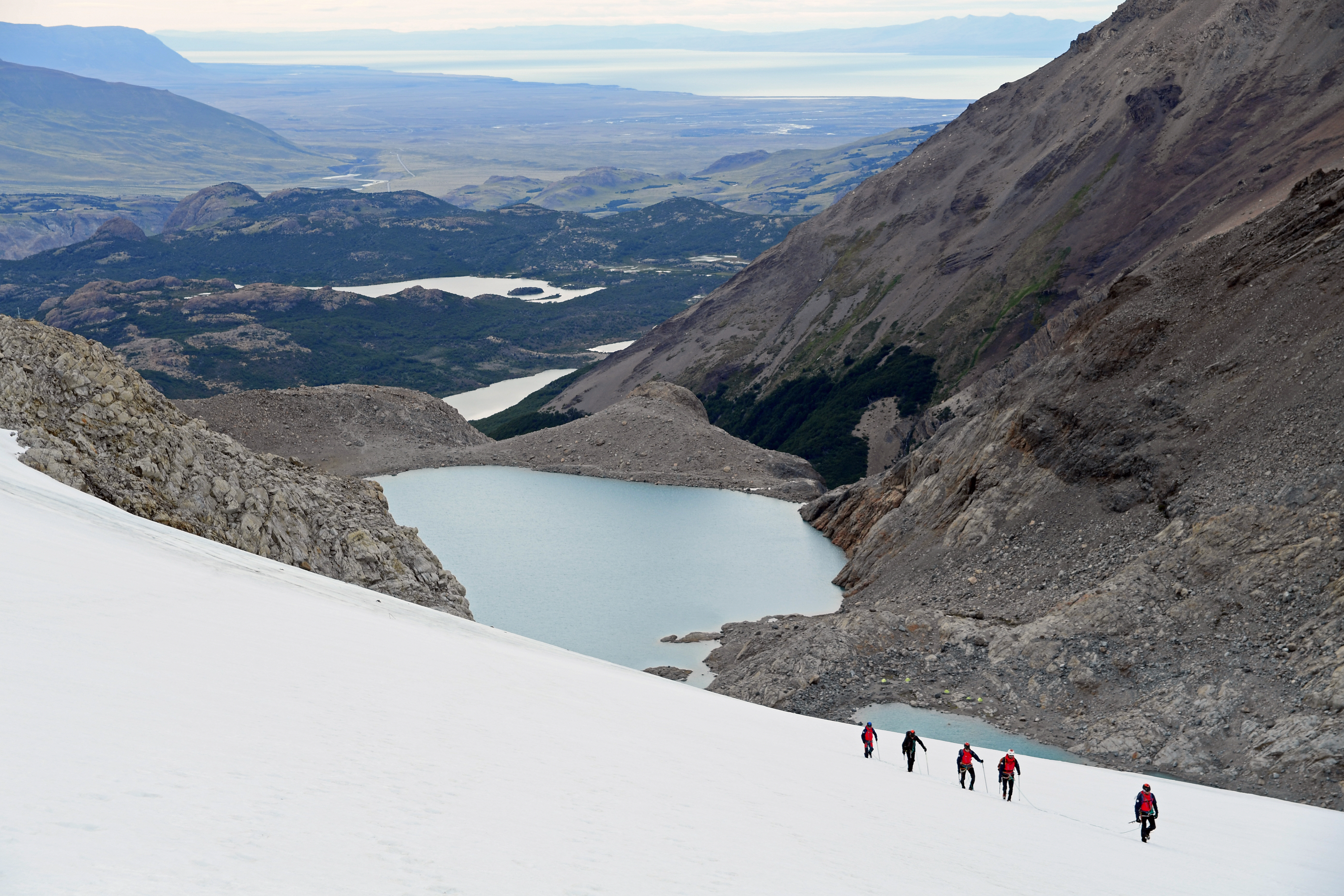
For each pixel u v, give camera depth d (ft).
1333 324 217.77
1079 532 231.50
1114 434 241.35
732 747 90.48
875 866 50.52
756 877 41.45
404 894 28.22
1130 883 64.28
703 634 249.55
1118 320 264.31
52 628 50.47
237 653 60.34
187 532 143.02
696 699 139.95
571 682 104.88
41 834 24.91
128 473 149.28
